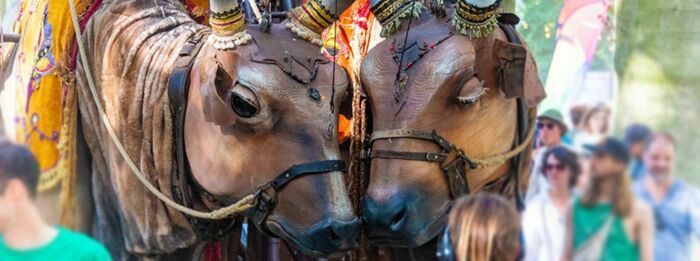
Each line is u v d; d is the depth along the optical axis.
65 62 6.15
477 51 5.66
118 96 5.90
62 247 4.95
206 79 5.43
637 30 7.03
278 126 5.39
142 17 5.98
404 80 5.58
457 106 5.54
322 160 5.37
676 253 6.78
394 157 5.53
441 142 5.53
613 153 6.89
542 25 7.83
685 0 6.90
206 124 5.54
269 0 6.19
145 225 5.91
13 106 6.57
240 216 6.01
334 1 5.65
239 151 5.43
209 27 6.07
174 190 5.80
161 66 5.79
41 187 6.14
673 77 6.95
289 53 5.50
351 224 5.30
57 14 6.24
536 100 5.61
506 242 4.85
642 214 6.83
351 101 5.68
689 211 6.81
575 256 6.90
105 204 6.14
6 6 8.01
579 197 6.95
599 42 7.78
